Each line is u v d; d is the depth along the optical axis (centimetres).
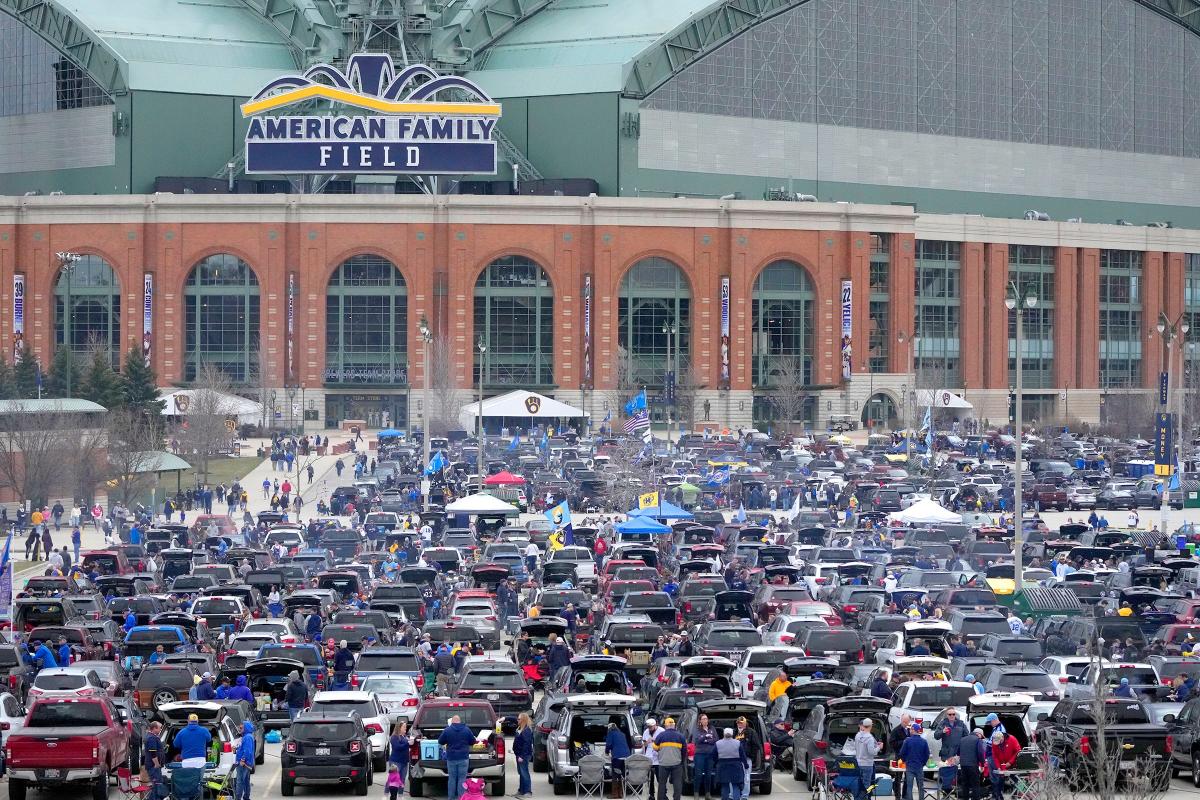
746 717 13750
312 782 13900
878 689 15225
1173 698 15600
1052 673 16925
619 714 14075
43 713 13612
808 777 14038
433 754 13700
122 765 14025
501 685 15662
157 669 16462
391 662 17062
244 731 14250
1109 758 12650
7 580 19912
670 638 19200
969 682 15362
